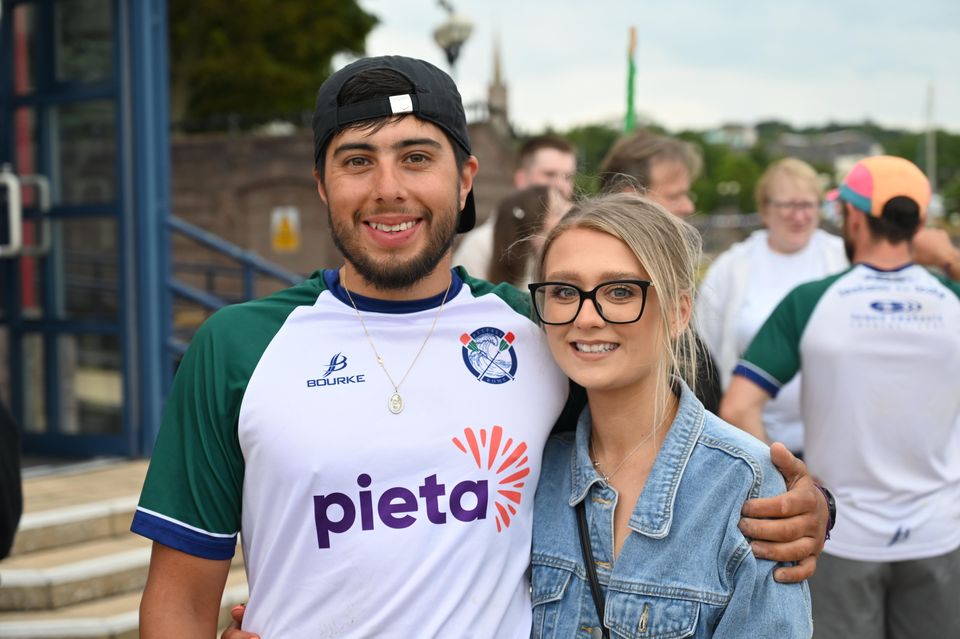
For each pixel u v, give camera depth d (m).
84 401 5.01
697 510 1.52
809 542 1.50
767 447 1.58
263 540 1.56
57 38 4.98
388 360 1.62
